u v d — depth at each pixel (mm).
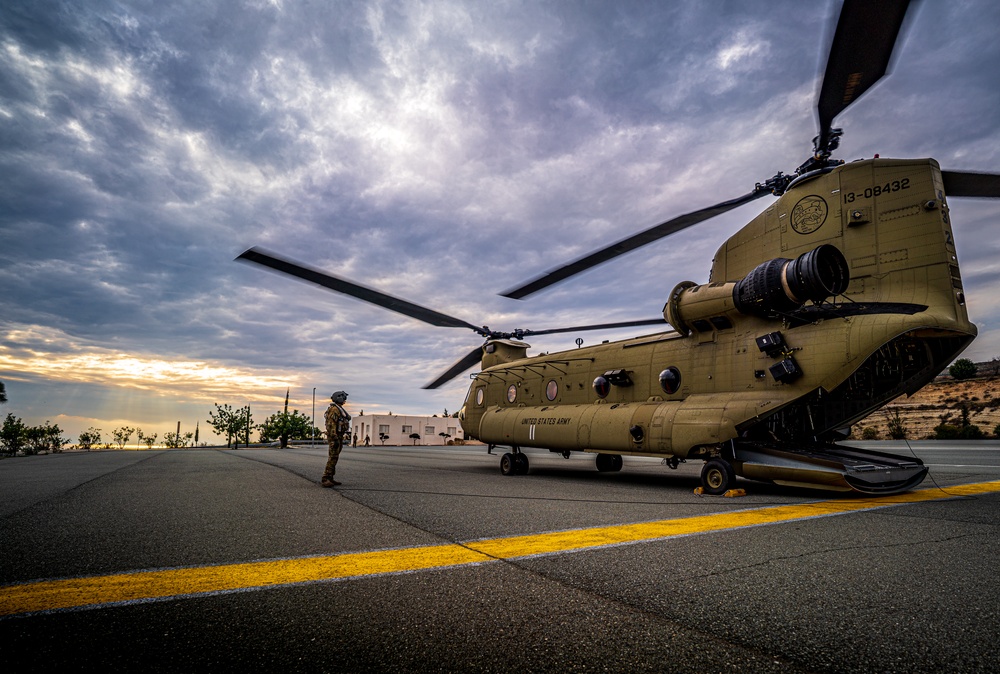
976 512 4578
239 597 2299
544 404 10242
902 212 5879
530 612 2098
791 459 5988
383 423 55031
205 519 4422
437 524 4164
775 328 6625
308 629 1924
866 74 4234
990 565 2781
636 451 7742
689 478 8953
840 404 6688
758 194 7270
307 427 76125
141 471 10664
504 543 3402
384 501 5602
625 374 8477
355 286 7824
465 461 15609
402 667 1608
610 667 1602
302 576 2623
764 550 3141
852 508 4902
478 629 1915
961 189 6082
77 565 2873
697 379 7414
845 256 6234
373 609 2141
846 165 6355
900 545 3262
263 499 5770
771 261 6426
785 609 2117
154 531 3877
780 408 6168
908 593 2312
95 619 2029
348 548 3283
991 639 1802
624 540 3465
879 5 3414
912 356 6051
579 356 9766
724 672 1565
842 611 2088
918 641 1789
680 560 2906
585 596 2293
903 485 5816
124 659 1661
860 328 5707
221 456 20109
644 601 2221
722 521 4211
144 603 2217
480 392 12086
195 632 1895
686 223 6809
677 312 7684
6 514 4766
